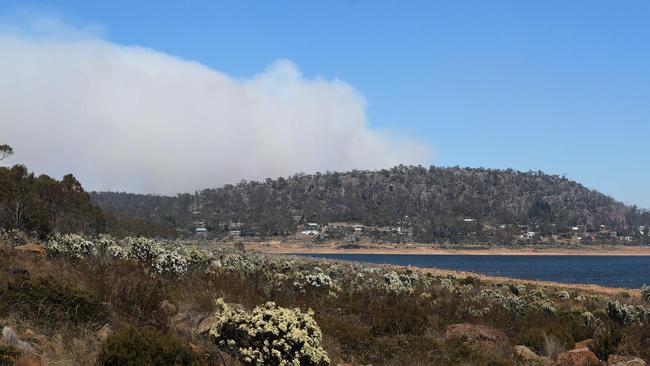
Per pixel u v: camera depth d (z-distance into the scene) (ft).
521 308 63.98
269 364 28.04
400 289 71.00
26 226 120.57
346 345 38.60
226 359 29.45
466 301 64.59
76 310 30.60
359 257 539.29
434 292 75.56
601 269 347.15
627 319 60.44
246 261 86.89
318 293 58.08
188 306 37.04
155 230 312.09
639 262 506.89
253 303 42.32
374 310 50.34
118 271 43.60
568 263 466.70
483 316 55.26
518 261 518.78
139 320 33.14
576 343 46.16
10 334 25.61
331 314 48.75
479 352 38.42
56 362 24.64
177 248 101.14
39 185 152.76
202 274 52.85
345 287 69.56
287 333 28.60
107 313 32.48
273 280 58.29
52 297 31.17
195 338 32.50
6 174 132.36
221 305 29.73
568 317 58.29
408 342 40.47
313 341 29.45
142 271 47.55
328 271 101.96
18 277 33.12
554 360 40.19
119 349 25.16
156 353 25.52
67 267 43.80
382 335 44.55
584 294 111.55
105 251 60.18
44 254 55.98
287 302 47.67
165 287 42.47
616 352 42.65
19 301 30.50
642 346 45.50
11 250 49.49
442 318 50.60
